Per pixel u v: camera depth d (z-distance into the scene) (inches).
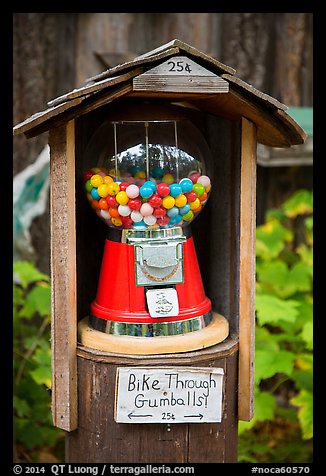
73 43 118.3
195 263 82.5
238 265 83.4
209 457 80.9
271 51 121.6
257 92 74.1
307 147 120.0
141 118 78.6
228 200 84.8
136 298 79.0
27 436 107.2
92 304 83.0
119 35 117.9
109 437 78.5
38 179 113.3
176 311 78.3
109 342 77.9
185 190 78.0
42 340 113.3
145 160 78.4
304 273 116.1
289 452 110.7
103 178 78.7
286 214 120.6
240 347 82.0
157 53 71.6
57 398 78.9
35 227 119.8
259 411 106.3
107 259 81.4
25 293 119.8
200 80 71.7
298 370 118.3
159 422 77.7
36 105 118.0
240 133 81.4
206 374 78.5
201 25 119.0
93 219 86.7
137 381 77.0
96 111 85.0
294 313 106.0
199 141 82.2
